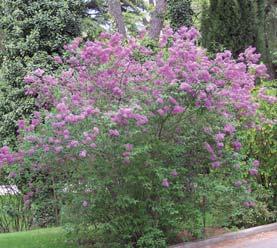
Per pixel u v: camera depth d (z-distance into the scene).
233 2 14.12
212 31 14.23
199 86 7.73
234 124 8.64
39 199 9.14
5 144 12.90
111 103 7.95
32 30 13.51
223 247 8.55
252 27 14.32
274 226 10.12
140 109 7.47
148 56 8.72
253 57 8.91
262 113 9.88
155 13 17.98
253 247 8.45
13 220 11.34
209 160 8.56
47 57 12.80
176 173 8.02
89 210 8.02
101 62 8.02
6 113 13.37
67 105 7.74
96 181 7.69
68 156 7.78
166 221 8.20
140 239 7.84
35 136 7.91
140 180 7.79
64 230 8.47
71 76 8.38
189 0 17.09
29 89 8.57
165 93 7.79
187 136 8.26
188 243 8.55
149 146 7.60
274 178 10.70
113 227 7.89
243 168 9.03
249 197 9.12
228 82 8.27
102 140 7.48
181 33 8.71
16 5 13.72
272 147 10.53
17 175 8.45
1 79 13.59
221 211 9.36
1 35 14.96
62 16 13.62
